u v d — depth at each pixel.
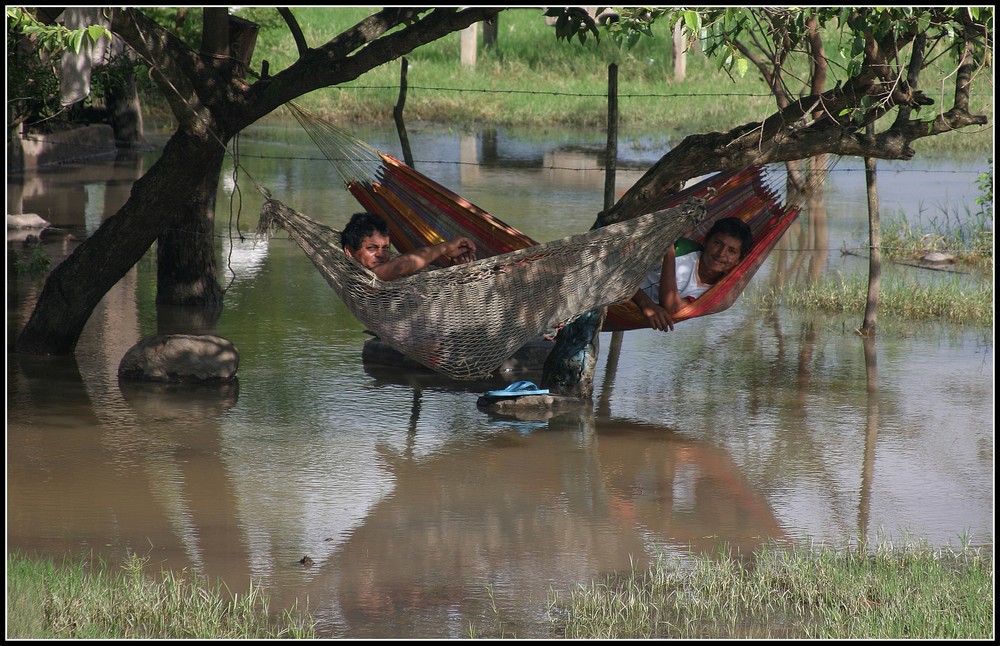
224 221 26.36
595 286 13.09
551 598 9.09
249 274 21.42
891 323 18.45
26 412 13.55
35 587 8.61
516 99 44.69
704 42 11.44
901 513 11.00
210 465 12.05
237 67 15.16
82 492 11.17
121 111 36.84
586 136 40.16
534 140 39.16
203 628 8.30
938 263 21.84
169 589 9.02
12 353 15.87
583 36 13.51
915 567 9.41
